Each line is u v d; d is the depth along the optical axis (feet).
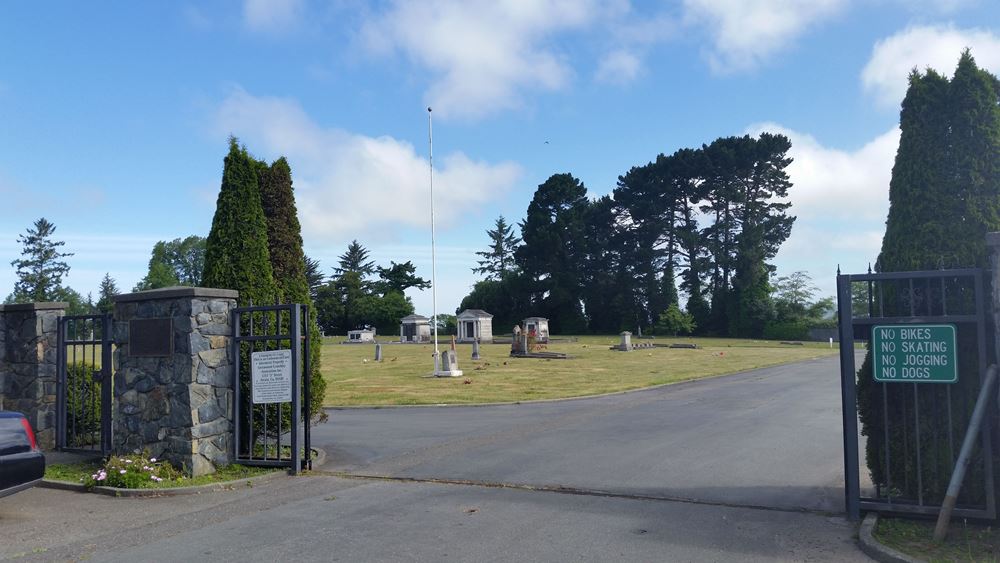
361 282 350.64
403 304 333.21
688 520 23.00
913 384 22.85
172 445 31.65
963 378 21.72
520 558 19.34
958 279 22.31
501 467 32.53
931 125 23.27
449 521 23.39
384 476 31.45
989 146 22.48
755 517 23.30
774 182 268.82
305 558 19.85
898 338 22.03
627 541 20.75
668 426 44.39
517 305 306.76
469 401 62.28
